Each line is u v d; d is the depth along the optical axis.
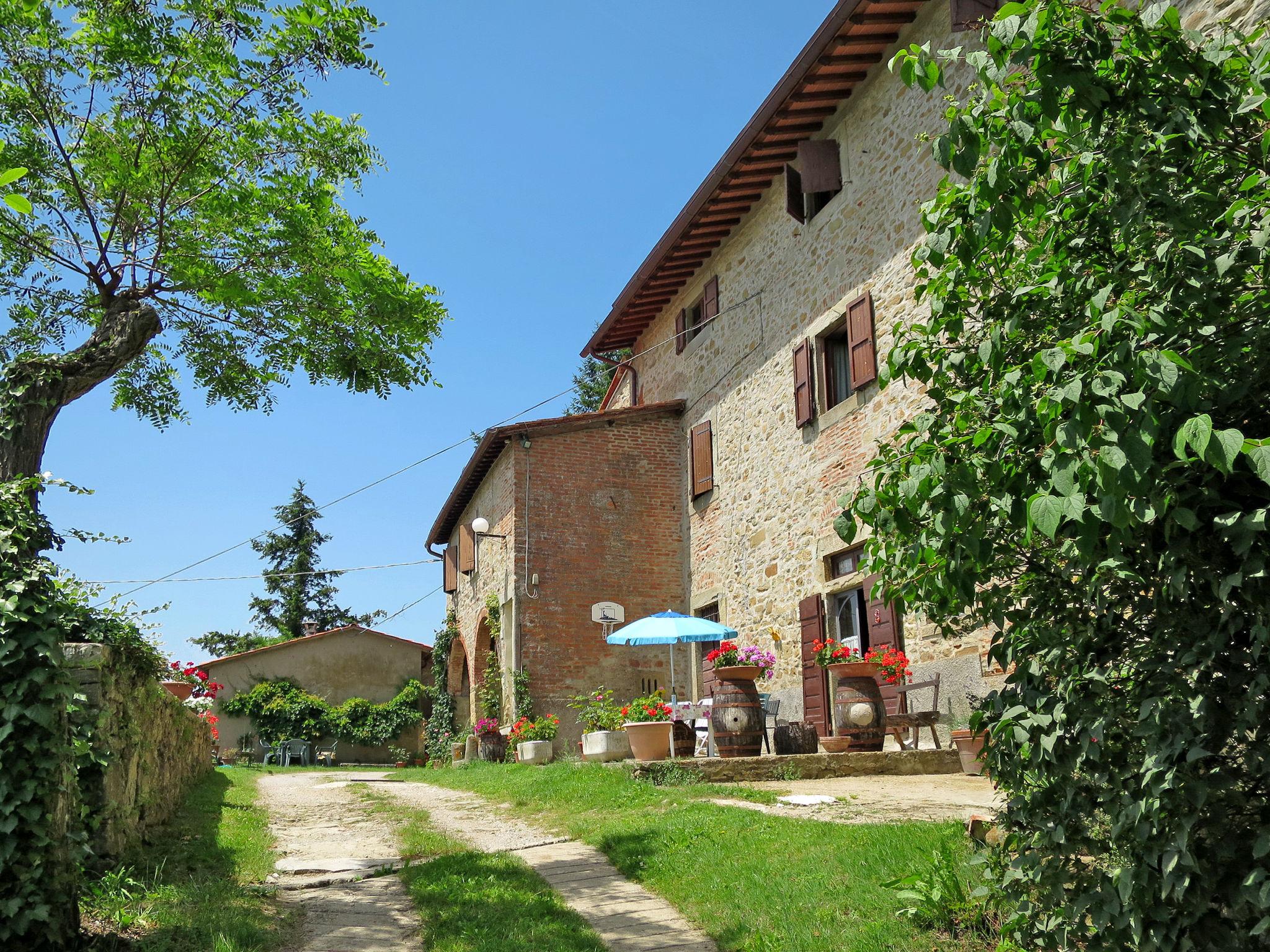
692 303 15.89
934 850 4.57
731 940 4.24
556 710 14.10
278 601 38.00
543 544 14.63
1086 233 2.99
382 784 12.04
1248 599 2.48
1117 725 2.84
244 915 4.68
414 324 7.38
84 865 4.65
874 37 10.58
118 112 6.70
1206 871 2.63
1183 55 2.68
